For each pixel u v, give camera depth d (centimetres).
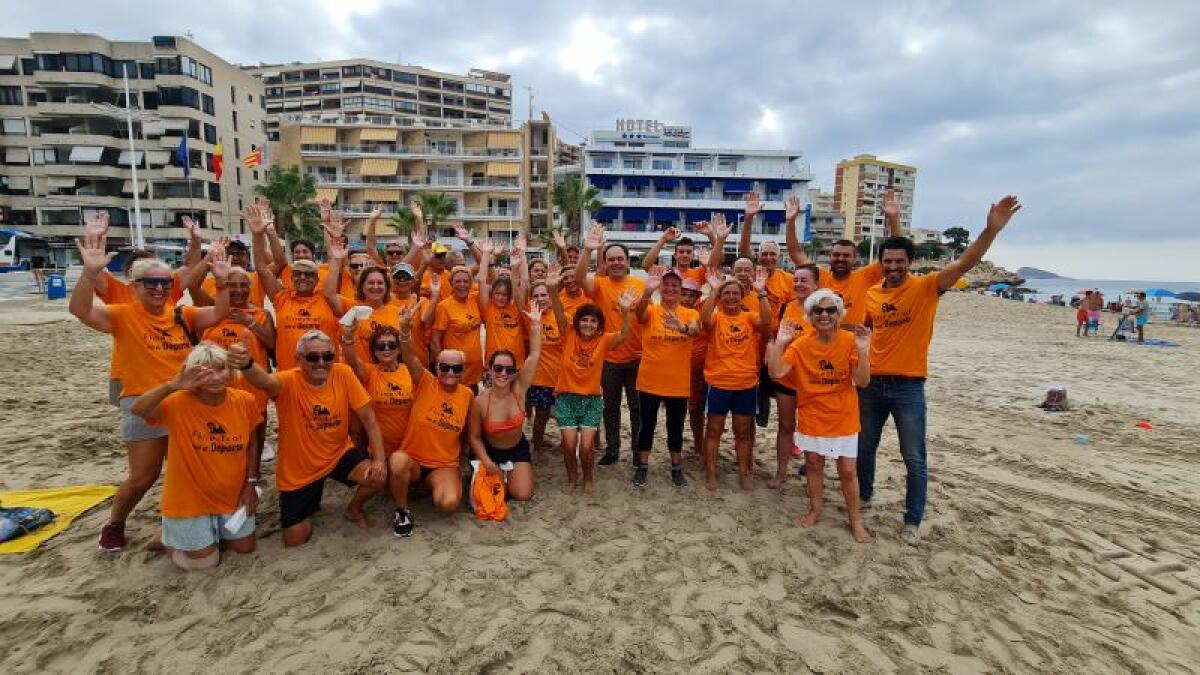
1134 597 405
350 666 308
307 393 411
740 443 548
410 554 417
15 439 630
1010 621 371
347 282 651
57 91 4369
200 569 387
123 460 585
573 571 407
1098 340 1938
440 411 472
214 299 553
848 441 455
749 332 538
